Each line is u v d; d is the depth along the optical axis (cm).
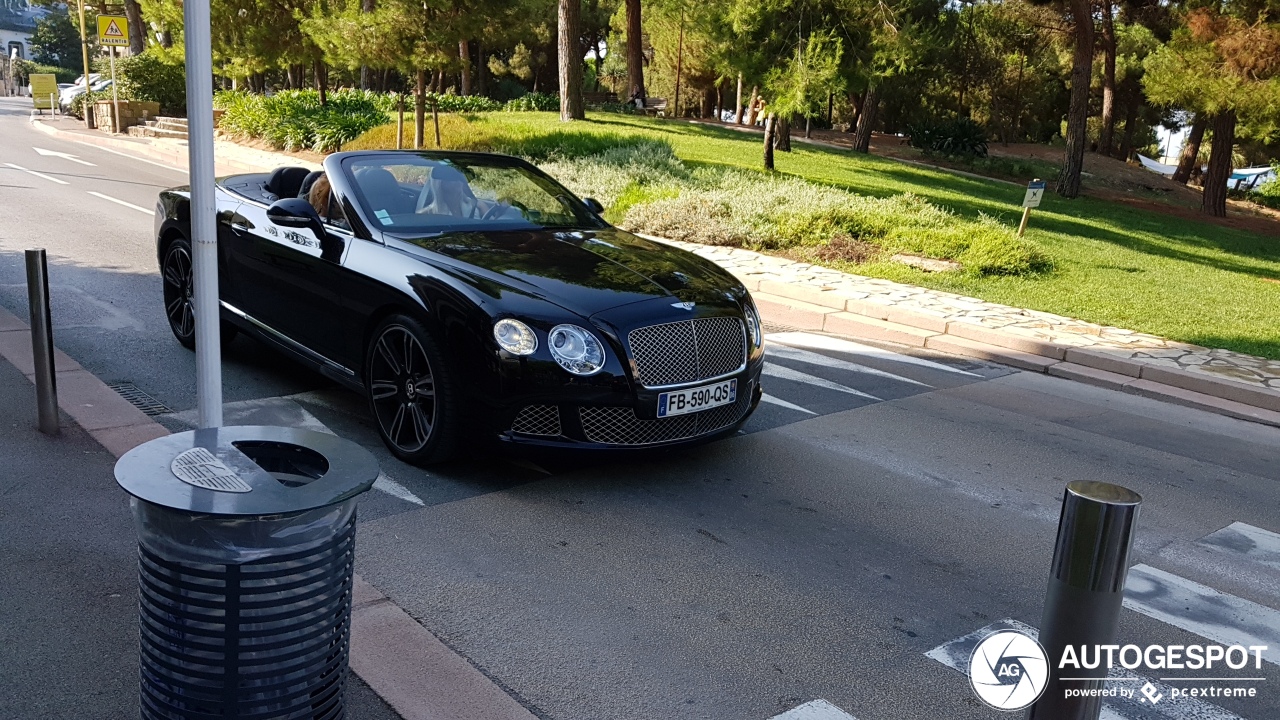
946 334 930
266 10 2400
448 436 471
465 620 353
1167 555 461
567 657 333
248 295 625
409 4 1786
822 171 2316
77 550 379
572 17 2775
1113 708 329
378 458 507
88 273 934
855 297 1020
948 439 612
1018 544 453
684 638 350
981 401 717
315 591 229
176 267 693
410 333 479
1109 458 602
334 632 239
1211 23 2016
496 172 622
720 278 533
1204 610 405
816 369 773
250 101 2616
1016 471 561
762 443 579
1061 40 4609
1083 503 240
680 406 466
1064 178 2842
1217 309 1134
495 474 496
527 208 596
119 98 3086
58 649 312
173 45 3359
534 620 356
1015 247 1304
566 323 450
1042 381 803
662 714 304
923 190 2217
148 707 236
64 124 3247
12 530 391
